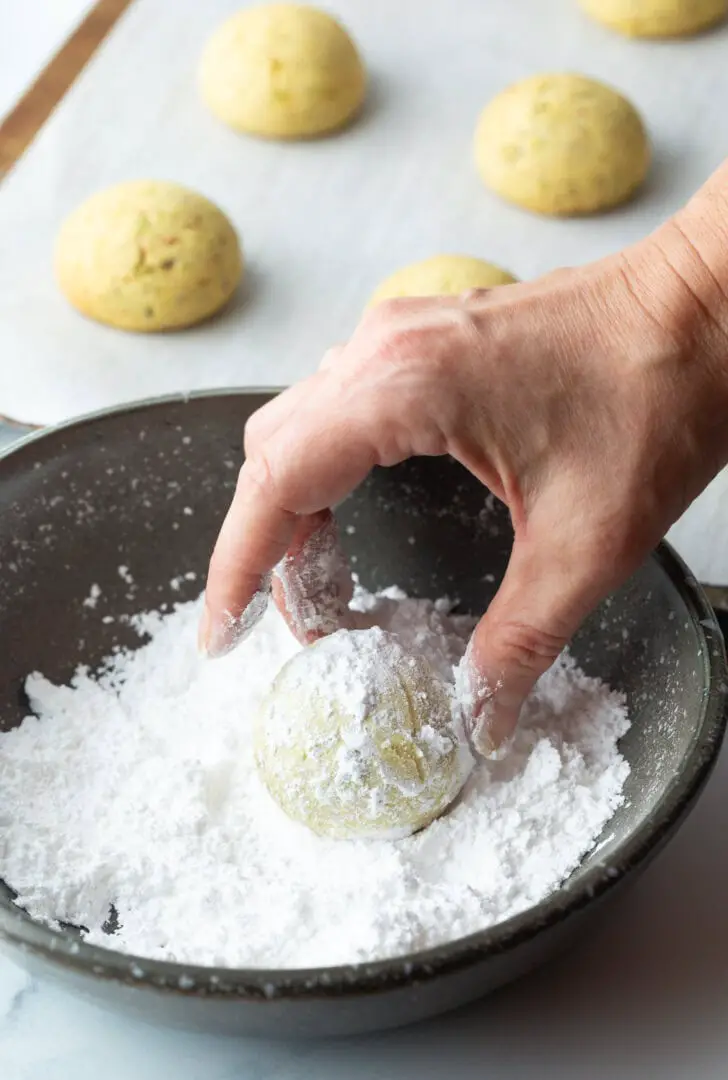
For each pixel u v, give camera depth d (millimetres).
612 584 358
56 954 323
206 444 402
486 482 366
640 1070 359
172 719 391
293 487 368
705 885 380
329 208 512
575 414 356
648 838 337
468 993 336
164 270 473
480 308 363
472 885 363
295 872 367
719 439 360
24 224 503
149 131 526
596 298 360
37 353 475
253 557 374
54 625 398
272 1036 340
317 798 364
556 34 553
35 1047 361
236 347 480
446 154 525
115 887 367
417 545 409
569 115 501
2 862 367
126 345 479
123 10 556
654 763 366
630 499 354
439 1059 361
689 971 370
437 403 357
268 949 356
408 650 375
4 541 391
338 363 367
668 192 514
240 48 521
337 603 391
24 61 636
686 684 365
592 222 508
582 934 341
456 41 553
